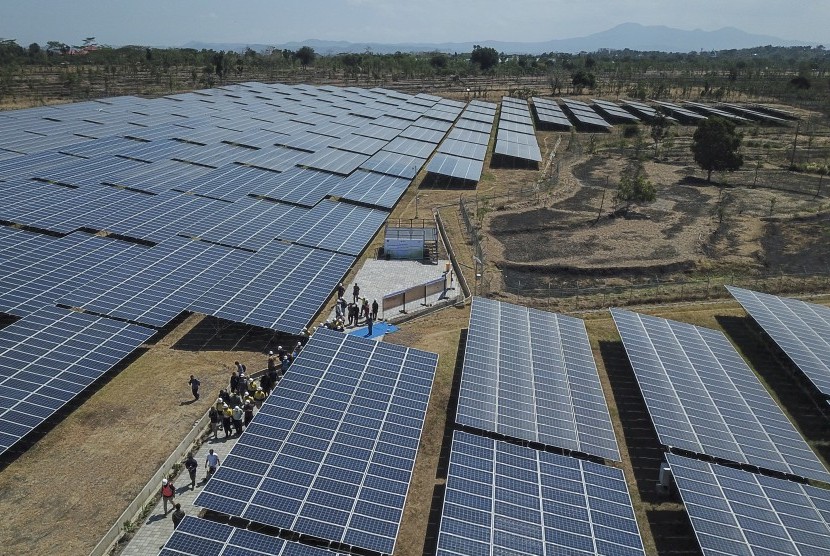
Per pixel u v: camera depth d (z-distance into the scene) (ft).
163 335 139.64
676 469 94.43
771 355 147.95
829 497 91.35
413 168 290.35
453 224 229.66
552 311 166.50
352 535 77.25
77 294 132.98
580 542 80.48
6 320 132.98
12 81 517.96
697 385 120.16
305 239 182.60
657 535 93.35
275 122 363.35
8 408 97.66
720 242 217.15
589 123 449.89
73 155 244.42
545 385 117.91
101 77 591.37
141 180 219.00
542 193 277.64
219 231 178.81
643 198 247.50
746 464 99.14
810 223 237.04
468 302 168.55
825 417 124.77
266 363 130.41
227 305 137.49
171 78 583.99
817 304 168.86
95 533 84.74
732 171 312.71
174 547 71.36
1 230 159.74
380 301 164.14
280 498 81.05
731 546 80.53
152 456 100.42
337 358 116.47
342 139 330.54
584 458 107.45
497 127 427.33
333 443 93.56
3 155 233.96
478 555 76.28
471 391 111.14
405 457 93.66
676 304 173.68
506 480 89.92
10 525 84.84
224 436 107.34
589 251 206.59
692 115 484.74
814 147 386.32
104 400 114.11
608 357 144.87
